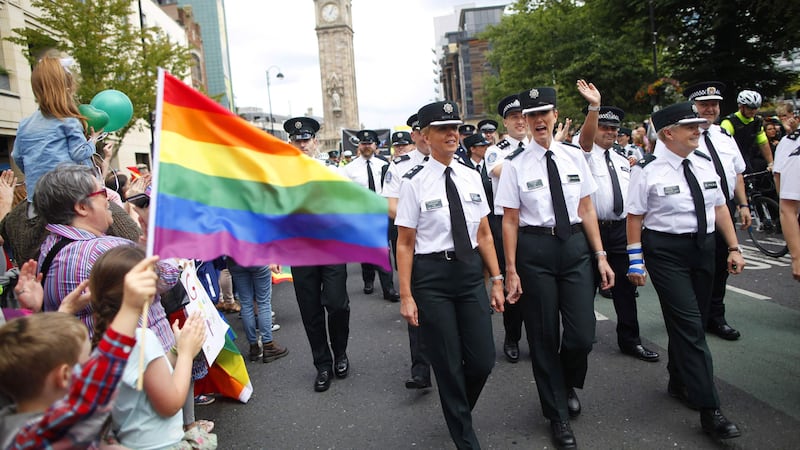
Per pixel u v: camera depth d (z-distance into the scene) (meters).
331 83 62.88
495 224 5.65
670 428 3.47
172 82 2.24
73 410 1.62
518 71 27.84
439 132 3.21
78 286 2.59
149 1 28.11
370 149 7.13
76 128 3.66
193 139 2.27
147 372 2.20
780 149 3.79
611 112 4.98
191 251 2.19
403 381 4.60
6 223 3.49
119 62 13.78
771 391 3.81
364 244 2.38
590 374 4.40
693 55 19.88
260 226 2.34
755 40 18.55
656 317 5.68
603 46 22.78
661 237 3.54
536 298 3.46
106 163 4.57
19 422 1.68
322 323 4.62
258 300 5.31
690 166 3.55
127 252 2.34
